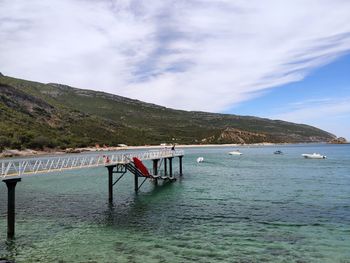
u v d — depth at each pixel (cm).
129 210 2933
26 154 10712
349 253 1844
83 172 6406
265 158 10206
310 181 4784
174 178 4797
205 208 2981
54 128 15762
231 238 2106
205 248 1930
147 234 2209
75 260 1770
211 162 8575
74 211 2912
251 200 3347
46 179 5303
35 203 3284
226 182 4706
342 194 3666
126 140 18888
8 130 11594
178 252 1869
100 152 12912
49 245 2011
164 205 3127
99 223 2500
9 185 2194
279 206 3050
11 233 2181
